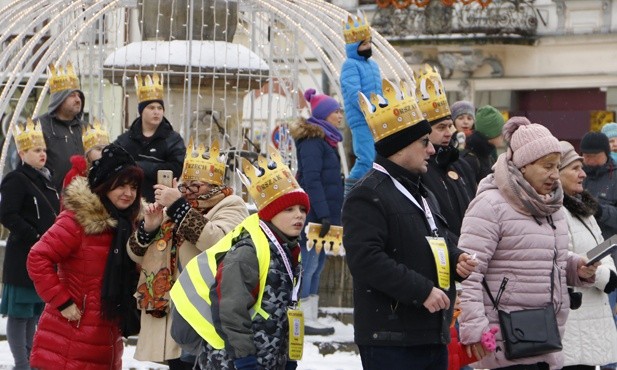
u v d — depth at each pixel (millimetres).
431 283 8516
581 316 10805
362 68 14344
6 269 13398
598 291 10867
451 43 40688
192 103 18016
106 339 10195
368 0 42125
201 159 10492
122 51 17750
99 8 18484
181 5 17984
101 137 13578
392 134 8750
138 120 13555
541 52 40312
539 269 9586
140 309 10219
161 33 18141
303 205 8523
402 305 8656
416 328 8656
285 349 8406
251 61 17828
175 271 10211
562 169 11102
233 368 8312
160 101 13523
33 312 13500
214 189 10453
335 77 18609
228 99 18297
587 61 39656
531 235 9562
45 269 10008
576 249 10992
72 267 10141
